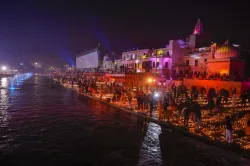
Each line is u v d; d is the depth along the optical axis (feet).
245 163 32.12
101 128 49.90
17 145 37.60
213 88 101.09
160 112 59.31
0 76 306.14
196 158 34.04
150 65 173.99
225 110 65.87
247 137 43.96
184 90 95.66
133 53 213.25
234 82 91.15
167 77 138.82
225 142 40.16
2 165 29.94
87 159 32.91
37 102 87.30
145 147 38.37
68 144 38.93
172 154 35.53
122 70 165.89
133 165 31.37
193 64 153.48
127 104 82.38
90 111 69.97
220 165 31.73
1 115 60.80
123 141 41.22
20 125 50.57
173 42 159.94
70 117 60.39
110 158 33.50
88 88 121.08
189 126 51.16
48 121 55.16
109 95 110.83
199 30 180.75
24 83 221.05
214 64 117.60
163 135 45.39
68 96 111.45
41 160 31.99
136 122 56.34
